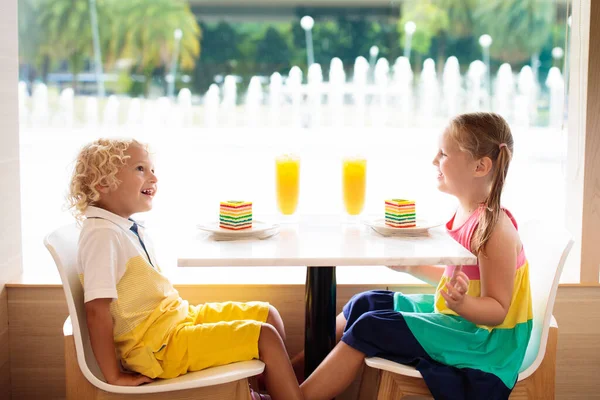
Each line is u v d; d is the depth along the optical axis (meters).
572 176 1.95
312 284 1.55
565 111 2.32
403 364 1.38
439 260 1.26
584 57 1.87
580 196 1.90
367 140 2.49
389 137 2.50
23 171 2.39
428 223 1.55
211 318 1.53
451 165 1.49
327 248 1.32
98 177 1.40
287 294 1.84
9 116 1.82
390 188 2.50
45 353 1.82
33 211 2.40
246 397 1.35
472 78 2.53
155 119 2.46
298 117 2.49
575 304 1.86
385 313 1.44
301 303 1.84
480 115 1.48
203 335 1.37
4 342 1.79
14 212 1.86
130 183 1.43
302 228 1.55
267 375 1.39
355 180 1.63
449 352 1.39
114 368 1.29
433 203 2.47
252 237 1.42
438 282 1.62
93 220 1.38
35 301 1.81
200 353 1.36
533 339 1.47
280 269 2.04
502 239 1.39
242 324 1.39
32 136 2.40
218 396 1.34
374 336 1.41
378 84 2.50
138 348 1.35
